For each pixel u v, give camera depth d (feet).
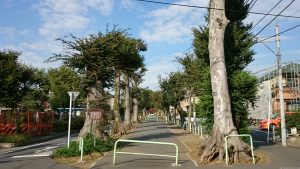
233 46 69.56
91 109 64.44
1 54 110.42
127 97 157.07
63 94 176.35
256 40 73.46
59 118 157.69
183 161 49.34
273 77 166.30
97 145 62.49
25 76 113.80
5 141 87.81
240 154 48.03
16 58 113.39
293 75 156.76
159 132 121.49
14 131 100.32
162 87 175.63
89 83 68.59
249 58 70.90
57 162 51.21
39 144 91.35
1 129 99.09
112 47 67.72
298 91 153.07
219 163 46.83
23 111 112.98
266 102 166.50
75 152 56.54
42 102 133.49
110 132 105.50
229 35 69.77
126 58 77.00
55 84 176.04
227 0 72.69
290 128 88.99
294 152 58.85
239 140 49.08
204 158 47.83
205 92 63.93
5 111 110.83
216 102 51.19
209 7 54.29
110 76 69.21
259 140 86.02
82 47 65.98
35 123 112.16
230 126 50.11
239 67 69.87
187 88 124.67
